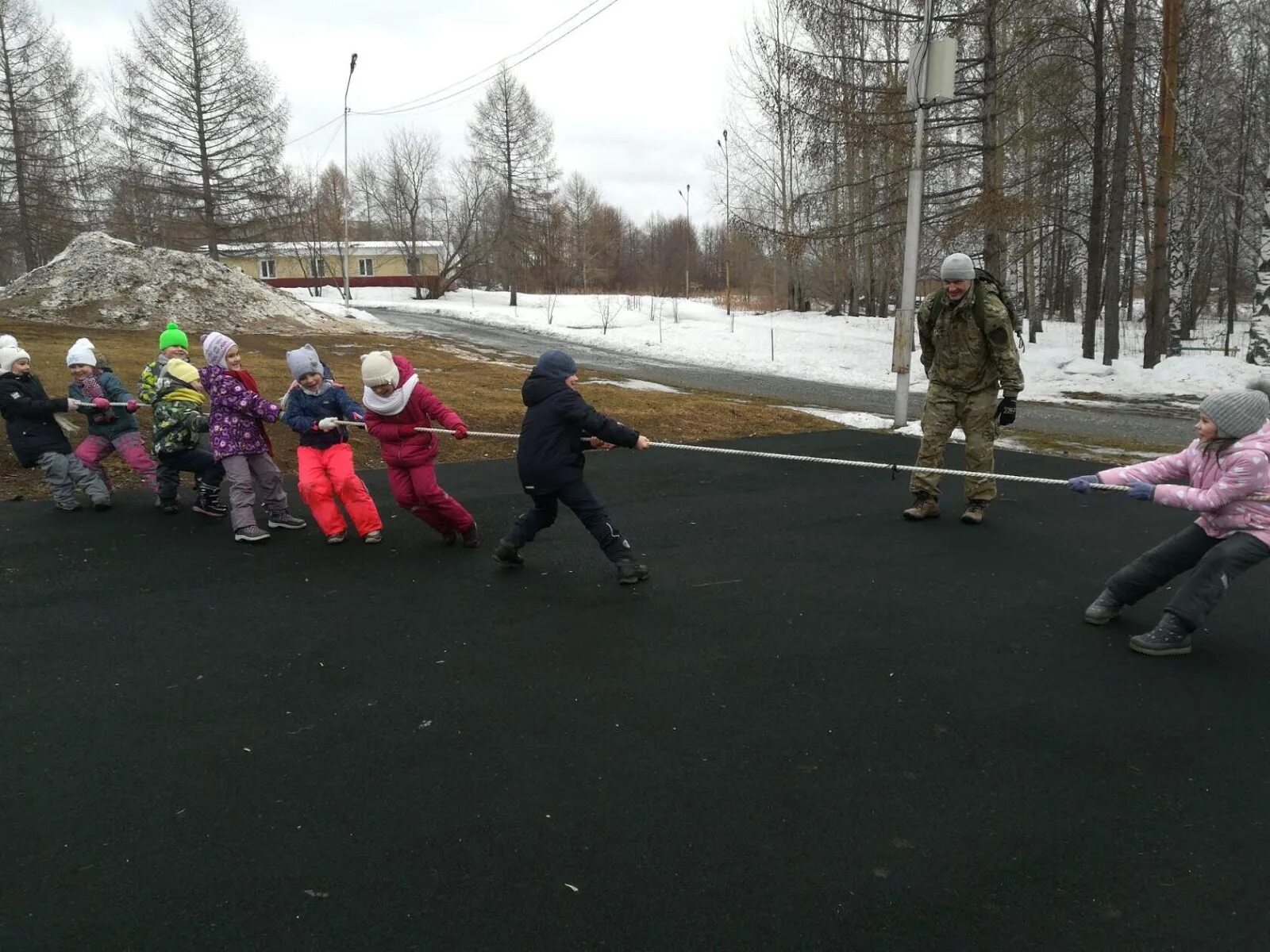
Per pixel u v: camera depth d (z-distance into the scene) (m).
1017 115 22.38
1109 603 4.61
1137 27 21.88
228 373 5.97
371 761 3.26
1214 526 4.20
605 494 7.59
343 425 5.91
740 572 5.48
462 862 2.68
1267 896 2.54
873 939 2.35
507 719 3.59
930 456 6.74
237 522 5.99
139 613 4.72
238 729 3.50
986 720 3.60
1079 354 23.00
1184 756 3.32
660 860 2.69
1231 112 26.22
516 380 14.81
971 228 17.16
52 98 40.91
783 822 2.89
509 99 45.69
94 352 6.92
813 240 18.98
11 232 39.59
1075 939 2.36
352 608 4.81
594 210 69.31
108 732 3.47
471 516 6.34
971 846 2.77
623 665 4.11
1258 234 30.89
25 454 6.56
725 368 22.70
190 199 41.09
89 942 2.33
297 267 61.31
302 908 2.46
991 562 5.71
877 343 27.59
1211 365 19.41
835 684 3.93
